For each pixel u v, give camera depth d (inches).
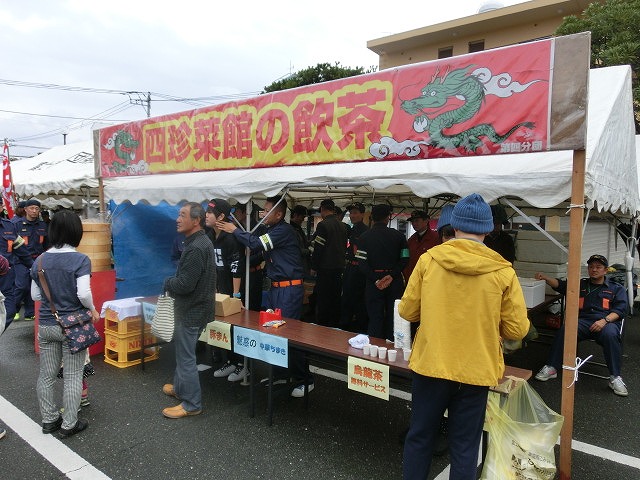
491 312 84.4
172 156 194.2
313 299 289.6
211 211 158.2
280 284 165.9
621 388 172.1
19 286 239.6
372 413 149.6
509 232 236.2
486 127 110.4
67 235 126.8
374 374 113.7
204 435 132.1
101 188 233.1
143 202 223.5
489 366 84.4
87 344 125.6
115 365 188.5
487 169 142.9
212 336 155.3
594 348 239.5
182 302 137.6
